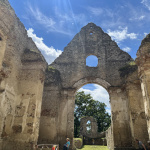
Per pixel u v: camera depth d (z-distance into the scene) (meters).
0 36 7.99
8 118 9.62
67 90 15.48
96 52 16.98
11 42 10.14
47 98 14.33
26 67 11.44
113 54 16.69
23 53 11.80
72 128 14.14
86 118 33.28
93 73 16.05
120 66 16.00
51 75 14.93
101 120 42.50
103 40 17.56
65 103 15.04
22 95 10.69
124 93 14.61
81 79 15.90
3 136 9.07
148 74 8.76
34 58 11.62
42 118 13.80
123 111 14.10
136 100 12.99
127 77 13.88
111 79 15.58
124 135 13.32
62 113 14.71
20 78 11.14
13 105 10.20
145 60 9.04
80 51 17.20
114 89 14.96
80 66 16.48
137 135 12.09
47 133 13.36
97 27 18.41
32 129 9.79
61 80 15.98
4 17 8.31
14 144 9.48
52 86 14.65
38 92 10.97
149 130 8.28
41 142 13.16
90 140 30.27
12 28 10.15
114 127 13.68
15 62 10.60
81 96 43.75
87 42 17.59
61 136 13.90
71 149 13.43
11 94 9.99
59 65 16.67
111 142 15.73
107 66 16.20
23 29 11.90
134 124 12.40
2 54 8.00
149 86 8.55
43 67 11.87
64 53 17.25
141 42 9.79
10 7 9.60
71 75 16.16
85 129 32.44
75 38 17.97
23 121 10.02
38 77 11.10
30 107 10.36
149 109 8.28
